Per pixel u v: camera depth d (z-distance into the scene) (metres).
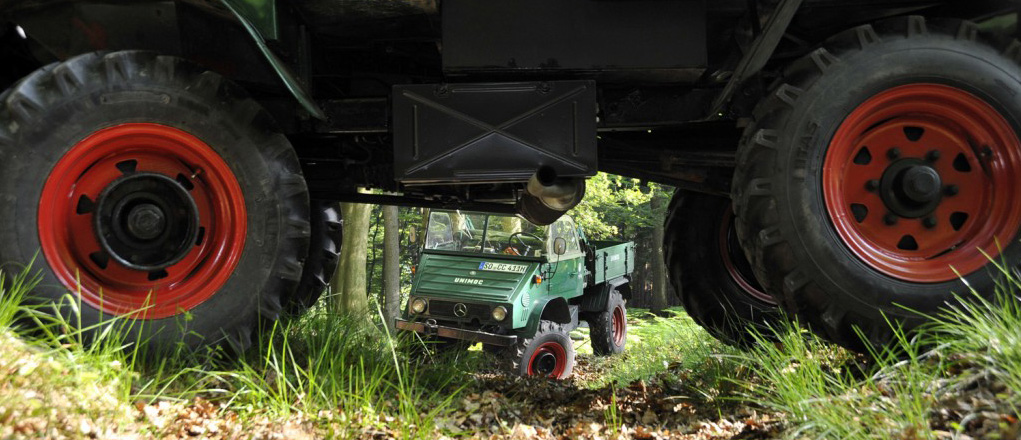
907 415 2.33
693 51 3.31
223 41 3.34
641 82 3.61
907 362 2.84
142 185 3.06
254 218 3.12
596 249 11.19
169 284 3.10
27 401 2.19
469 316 9.08
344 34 3.74
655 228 23.72
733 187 3.34
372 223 22.84
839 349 4.01
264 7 3.11
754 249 3.22
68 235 2.97
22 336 2.74
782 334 4.31
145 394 2.70
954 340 2.74
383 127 3.68
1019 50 3.22
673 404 3.80
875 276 3.12
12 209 2.81
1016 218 3.15
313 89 4.16
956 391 2.49
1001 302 2.95
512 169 3.34
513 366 8.50
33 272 2.83
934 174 3.19
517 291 8.99
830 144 3.17
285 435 2.57
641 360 7.57
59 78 2.89
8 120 2.82
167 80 3.02
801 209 3.12
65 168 2.91
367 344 4.05
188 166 3.14
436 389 3.95
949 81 3.17
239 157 3.10
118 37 3.27
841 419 2.46
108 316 2.92
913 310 3.05
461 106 3.34
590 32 3.30
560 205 3.47
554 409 3.89
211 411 2.76
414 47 4.02
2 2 3.14
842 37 3.26
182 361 2.97
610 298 11.55
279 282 3.14
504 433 3.20
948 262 3.19
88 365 2.57
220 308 3.06
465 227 9.97
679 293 4.96
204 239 3.16
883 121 3.29
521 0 3.28
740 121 3.69
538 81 3.37
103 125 2.94
